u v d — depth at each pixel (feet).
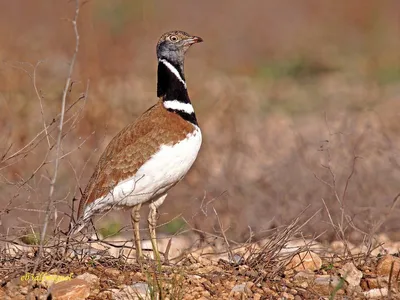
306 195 39.34
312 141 50.11
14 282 27.48
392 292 27.40
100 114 51.16
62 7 75.66
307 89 71.97
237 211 39.65
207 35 88.38
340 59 81.35
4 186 37.91
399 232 37.11
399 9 96.73
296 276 28.58
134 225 31.94
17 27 73.26
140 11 70.85
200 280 28.32
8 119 47.14
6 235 29.91
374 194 38.81
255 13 96.22
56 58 61.00
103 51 62.85
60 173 42.39
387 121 56.08
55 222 29.94
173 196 41.24
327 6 97.14
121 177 31.24
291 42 87.97
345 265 29.14
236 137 49.90
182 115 31.73
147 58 69.05
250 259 30.32
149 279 26.68
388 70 76.43
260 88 72.23
